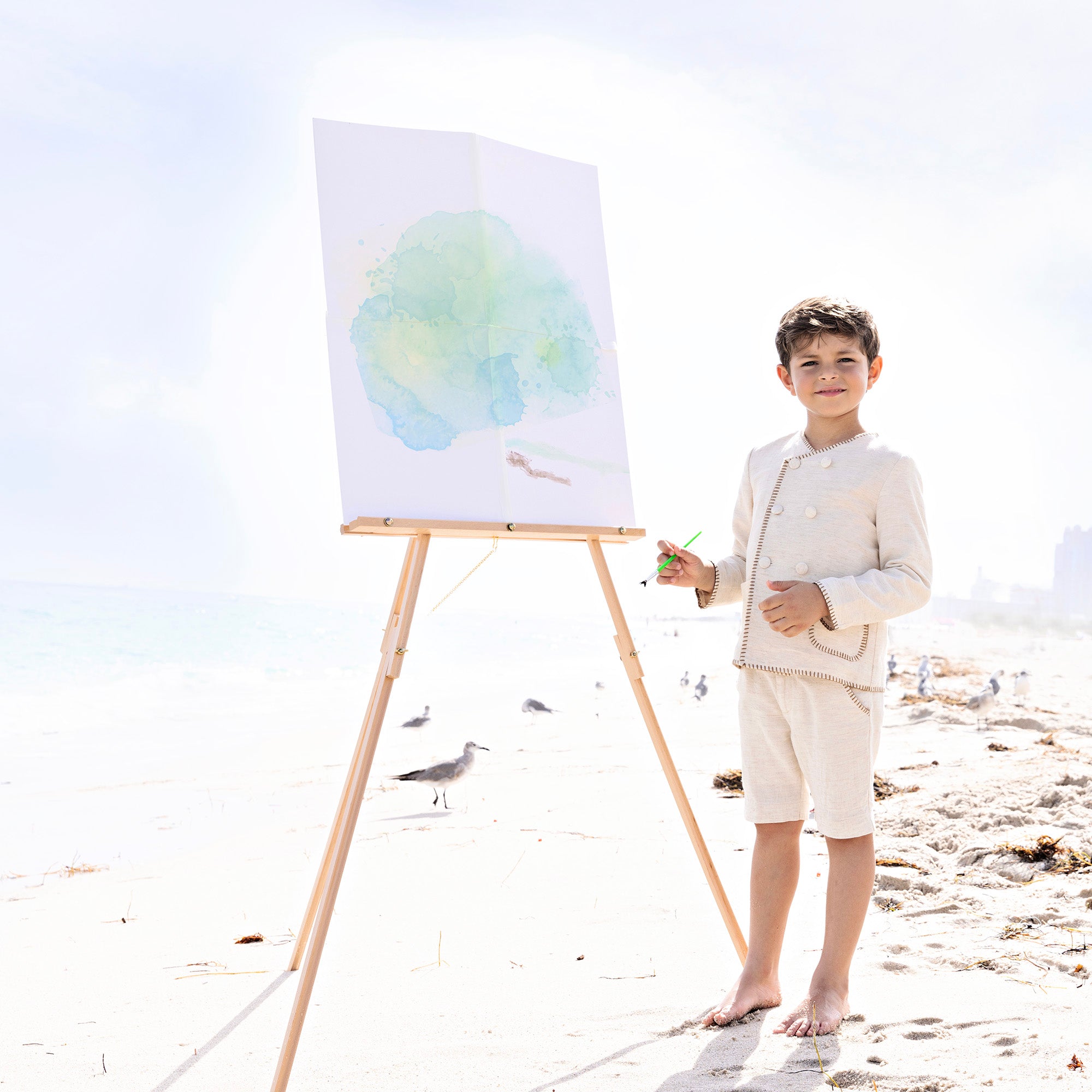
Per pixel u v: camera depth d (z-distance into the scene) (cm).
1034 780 484
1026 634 2327
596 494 279
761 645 249
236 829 543
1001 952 262
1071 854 346
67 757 931
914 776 523
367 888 373
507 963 277
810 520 253
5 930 340
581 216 305
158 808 630
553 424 279
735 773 592
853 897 233
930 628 2419
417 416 256
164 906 370
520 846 439
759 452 286
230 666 2147
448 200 277
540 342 283
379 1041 222
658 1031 223
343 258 258
